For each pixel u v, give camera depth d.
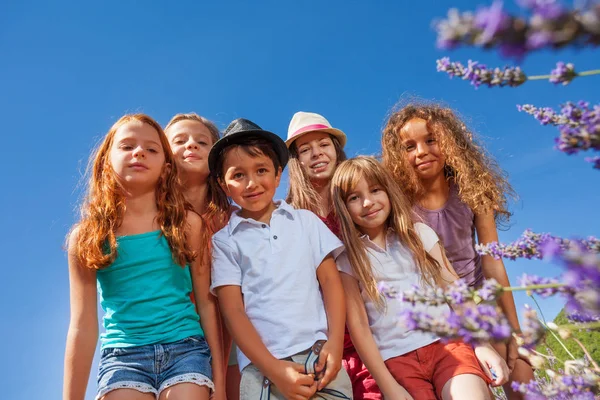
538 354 1.48
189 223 3.30
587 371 1.35
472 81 1.03
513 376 3.49
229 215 4.04
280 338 2.85
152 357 2.80
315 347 2.83
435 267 3.35
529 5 0.68
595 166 1.04
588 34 0.66
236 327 2.93
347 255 3.42
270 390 2.76
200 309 3.20
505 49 0.70
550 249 0.82
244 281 3.09
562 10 0.65
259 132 3.37
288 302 2.95
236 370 3.61
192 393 2.69
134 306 2.91
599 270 0.78
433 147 4.09
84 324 2.90
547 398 1.30
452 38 0.73
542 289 1.02
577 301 0.94
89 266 2.92
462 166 4.02
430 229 3.56
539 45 0.68
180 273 3.11
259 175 3.27
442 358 3.05
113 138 3.27
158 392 2.77
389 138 4.29
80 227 3.08
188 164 4.01
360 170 3.48
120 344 2.84
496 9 0.68
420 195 4.14
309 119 4.70
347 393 2.83
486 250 1.38
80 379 2.82
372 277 3.29
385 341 3.19
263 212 3.38
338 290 3.15
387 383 2.99
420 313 1.13
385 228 3.57
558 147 1.02
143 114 3.34
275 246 3.13
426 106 4.25
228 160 3.31
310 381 2.68
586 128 0.99
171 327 2.91
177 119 4.29
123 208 3.12
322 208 4.45
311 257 3.17
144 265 3.00
